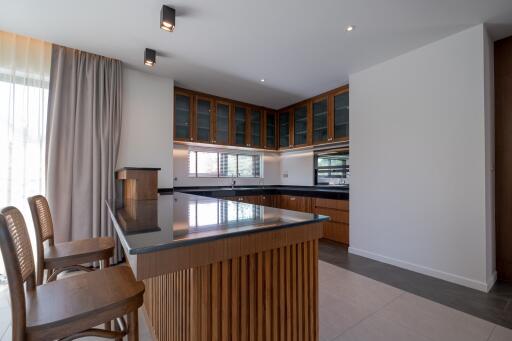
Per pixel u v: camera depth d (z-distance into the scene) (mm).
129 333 1054
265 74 3299
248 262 1045
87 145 2688
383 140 2922
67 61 2627
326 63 2969
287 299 1176
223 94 4090
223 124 4277
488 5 1945
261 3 1935
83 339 1561
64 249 1635
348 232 3496
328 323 1734
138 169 2188
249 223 1124
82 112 2674
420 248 2592
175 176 4090
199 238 857
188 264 844
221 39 2457
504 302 1993
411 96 2670
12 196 2367
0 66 2348
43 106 2521
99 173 2736
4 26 2244
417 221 2615
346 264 2855
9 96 2377
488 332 1629
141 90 3172
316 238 1264
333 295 2133
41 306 949
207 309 950
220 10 2016
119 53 2734
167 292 1335
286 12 2043
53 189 2484
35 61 2494
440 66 2451
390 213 2854
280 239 1106
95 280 1164
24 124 2434
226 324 984
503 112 2432
